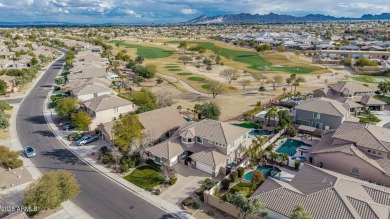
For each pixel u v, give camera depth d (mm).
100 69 116750
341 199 34812
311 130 64812
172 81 123438
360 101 83875
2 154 50906
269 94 102188
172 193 44094
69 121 74500
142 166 52219
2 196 43094
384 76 129250
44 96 99312
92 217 38844
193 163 51125
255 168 51938
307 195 36531
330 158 49594
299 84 116500
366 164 45781
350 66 154625
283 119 67625
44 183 37938
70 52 184500
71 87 98938
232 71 122250
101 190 45062
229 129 54500
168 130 62938
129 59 167000
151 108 73750
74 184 40250
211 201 40594
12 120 76312
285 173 50000
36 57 169750
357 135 50344
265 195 37719
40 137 65312
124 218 38719
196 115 78812
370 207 33719
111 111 71125
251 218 35125
